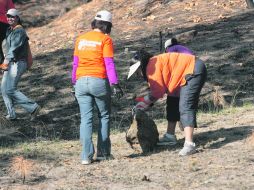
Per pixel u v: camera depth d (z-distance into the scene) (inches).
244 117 712.4
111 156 561.9
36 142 709.3
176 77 540.7
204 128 663.1
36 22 1610.5
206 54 1038.4
